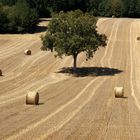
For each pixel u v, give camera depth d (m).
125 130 43.28
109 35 157.00
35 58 121.31
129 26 177.62
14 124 44.75
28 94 60.22
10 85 85.31
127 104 63.84
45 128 43.00
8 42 147.50
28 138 38.12
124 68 112.12
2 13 171.50
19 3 183.50
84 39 102.81
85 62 117.62
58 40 102.56
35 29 177.00
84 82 91.81
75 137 39.12
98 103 64.19
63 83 90.00
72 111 55.47
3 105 59.12
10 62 115.25
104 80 95.19
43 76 99.62
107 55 127.25
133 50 135.62
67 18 104.25
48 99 67.62
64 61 117.81
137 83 92.25
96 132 41.72
